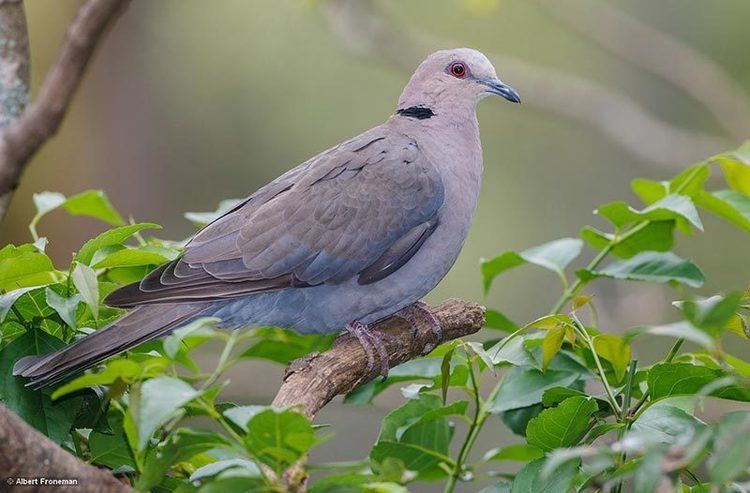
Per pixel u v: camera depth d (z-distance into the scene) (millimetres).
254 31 20422
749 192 9180
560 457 5273
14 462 5520
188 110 20734
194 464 7156
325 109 20953
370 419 19438
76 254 7625
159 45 20391
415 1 22281
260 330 8984
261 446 5512
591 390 11734
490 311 9477
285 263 10000
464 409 7645
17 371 7051
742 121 19406
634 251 9367
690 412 7035
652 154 19312
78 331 8242
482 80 11516
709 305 5562
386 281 10383
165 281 9094
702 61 19766
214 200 21047
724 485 5918
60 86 7828
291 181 10523
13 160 7980
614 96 19828
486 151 21859
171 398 5273
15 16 9039
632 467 5859
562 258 8961
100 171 19781
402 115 11469
